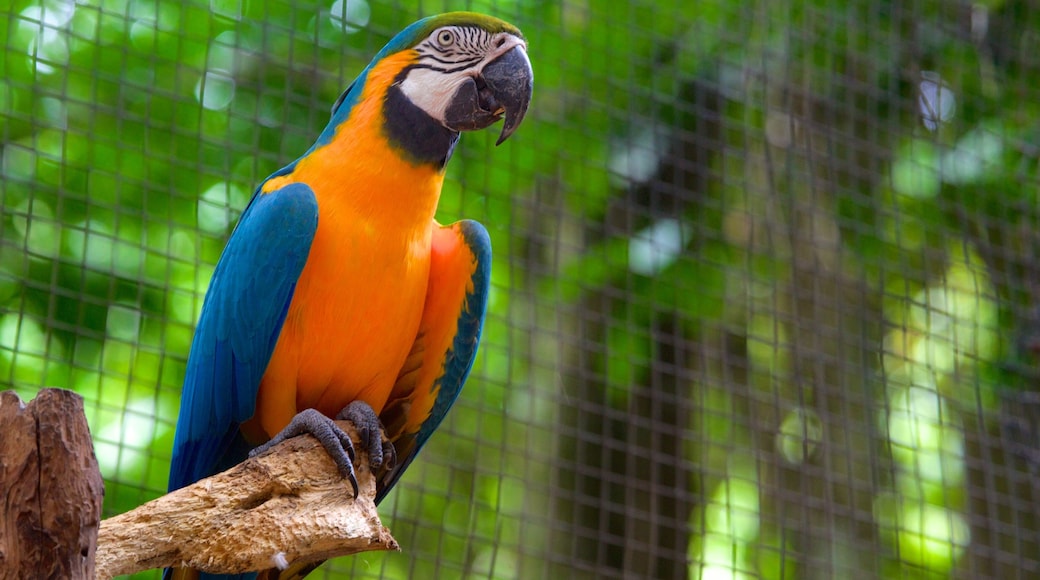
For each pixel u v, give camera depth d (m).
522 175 7.76
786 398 8.48
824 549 8.22
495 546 6.46
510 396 8.12
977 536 8.17
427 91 4.04
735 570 6.79
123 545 3.07
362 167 3.89
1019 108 8.69
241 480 3.35
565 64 7.61
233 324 3.90
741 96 8.34
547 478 8.38
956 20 8.82
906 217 8.46
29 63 7.29
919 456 8.31
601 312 8.52
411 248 3.91
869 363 8.36
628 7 8.30
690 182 8.50
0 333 7.16
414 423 4.31
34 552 2.60
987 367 8.37
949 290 8.55
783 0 8.34
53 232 7.37
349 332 3.86
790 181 7.72
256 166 6.40
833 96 8.52
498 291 8.20
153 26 6.52
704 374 7.56
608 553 8.29
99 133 7.52
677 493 6.98
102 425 7.11
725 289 8.52
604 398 8.00
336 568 7.57
